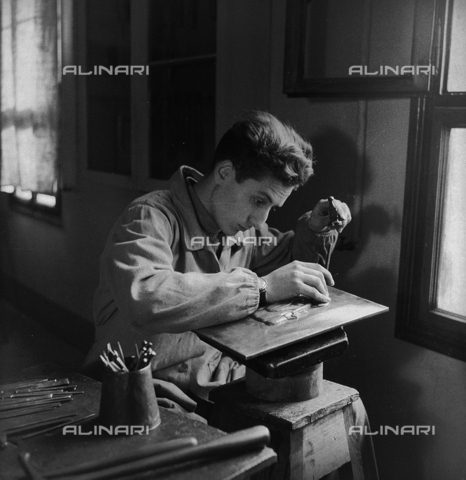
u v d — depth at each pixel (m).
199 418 1.46
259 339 1.27
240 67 2.16
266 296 1.45
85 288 2.26
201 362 1.63
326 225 1.70
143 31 2.22
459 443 1.76
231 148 1.51
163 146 2.31
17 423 1.14
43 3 2.04
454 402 1.77
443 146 1.71
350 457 1.46
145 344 1.19
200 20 2.22
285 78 2.02
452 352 1.73
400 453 1.94
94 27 2.15
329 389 1.47
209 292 1.34
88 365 1.61
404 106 1.78
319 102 2.01
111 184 2.24
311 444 1.36
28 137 2.09
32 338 2.17
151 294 1.31
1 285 2.12
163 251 1.44
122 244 1.42
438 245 1.77
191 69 2.25
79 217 2.23
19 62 2.03
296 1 1.93
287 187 1.51
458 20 1.65
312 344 1.35
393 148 1.82
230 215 1.57
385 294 1.91
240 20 2.14
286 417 1.31
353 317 1.40
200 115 2.28
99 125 2.21
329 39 1.90
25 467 0.96
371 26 1.80
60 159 2.15
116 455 1.00
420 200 1.77
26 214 2.11
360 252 1.96
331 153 2.00
